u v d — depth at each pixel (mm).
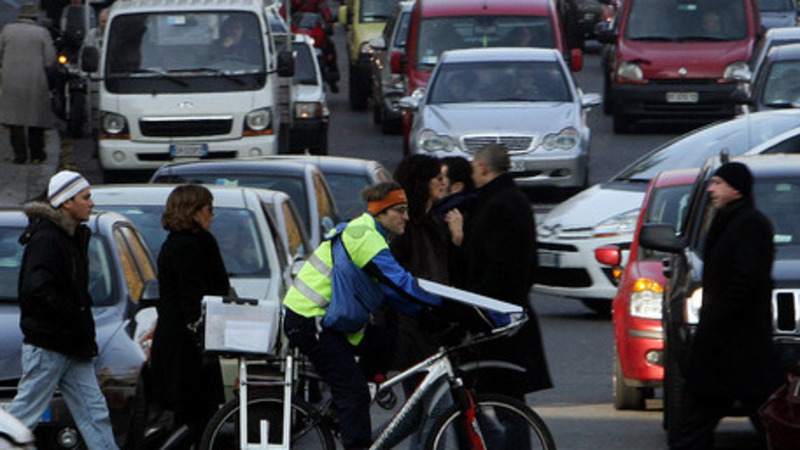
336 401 26250
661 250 32125
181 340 29234
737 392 27203
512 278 27391
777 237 31516
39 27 77500
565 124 69500
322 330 26375
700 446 27875
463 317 26062
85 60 70250
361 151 88938
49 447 28656
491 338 26297
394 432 26547
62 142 90000
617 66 90688
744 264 26812
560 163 68750
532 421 26375
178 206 29188
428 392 26531
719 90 88938
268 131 70312
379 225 26438
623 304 36719
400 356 27312
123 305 31094
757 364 27156
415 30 83938
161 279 29391
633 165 54531
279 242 38750
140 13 70688
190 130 70062
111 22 70688
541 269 51219
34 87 77312
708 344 27266
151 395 30938
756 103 70750
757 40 90562
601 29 96250
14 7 147125
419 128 70250
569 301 55500
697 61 89312
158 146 70000
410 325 27328
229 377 32188
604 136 92312
